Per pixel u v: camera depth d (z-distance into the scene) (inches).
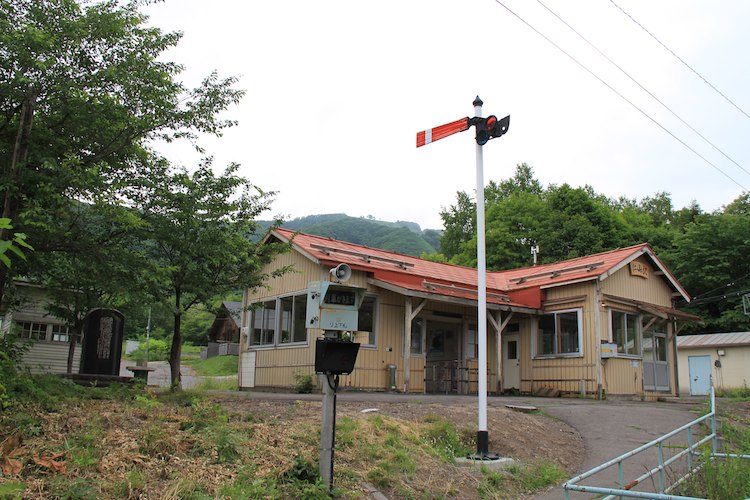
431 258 1923.0
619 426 456.1
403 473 289.9
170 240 393.1
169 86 384.5
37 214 318.0
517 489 311.9
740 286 1268.5
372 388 634.8
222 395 422.6
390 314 668.7
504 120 370.9
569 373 714.2
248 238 474.0
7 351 351.6
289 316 669.3
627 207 2053.4
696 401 687.7
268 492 232.2
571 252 1432.1
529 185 2116.1
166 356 1796.3
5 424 246.7
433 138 397.1
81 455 224.7
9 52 330.3
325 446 255.0
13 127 349.4
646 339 786.8
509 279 856.9
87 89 359.6
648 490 319.0
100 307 469.7
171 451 250.8
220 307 503.2
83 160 363.3
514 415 448.5
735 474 306.3
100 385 442.3
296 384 619.5
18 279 468.4
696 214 1801.2
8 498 188.1
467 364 746.2
